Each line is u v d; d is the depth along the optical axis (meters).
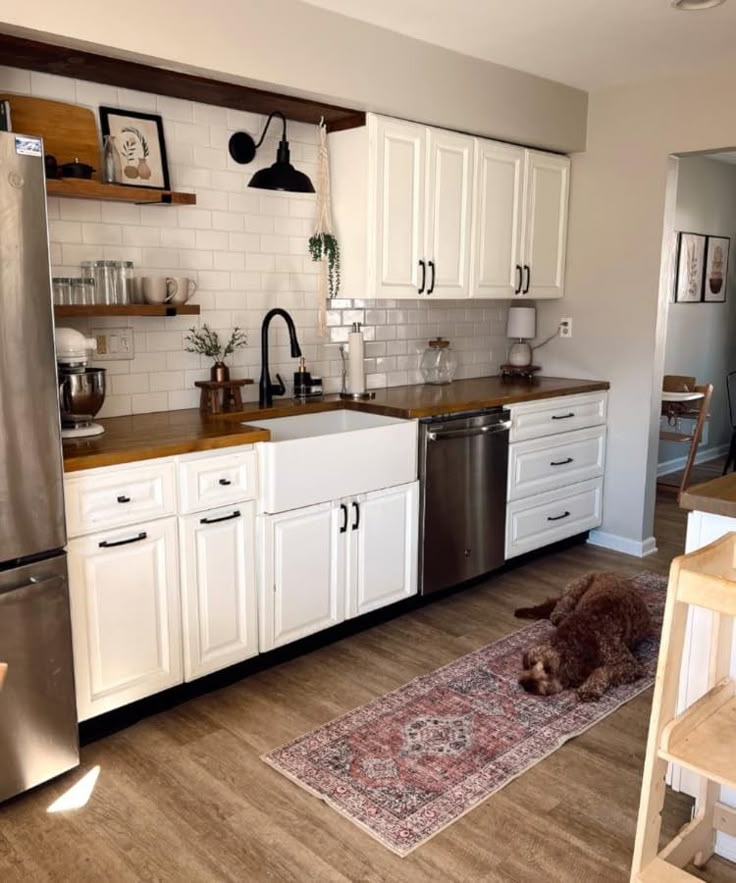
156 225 3.10
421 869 1.99
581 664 2.93
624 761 2.47
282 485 2.87
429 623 3.48
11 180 2.02
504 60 3.71
